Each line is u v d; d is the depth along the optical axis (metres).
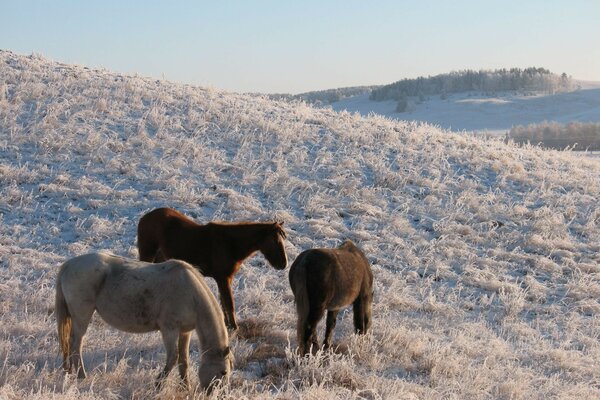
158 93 24.77
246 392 7.45
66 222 15.90
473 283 14.73
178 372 8.17
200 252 10.97
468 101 165.38
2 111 20.92
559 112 154.00
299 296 9.04
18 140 19.38
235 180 18.86
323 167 20.34
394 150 22.61
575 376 9.85
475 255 16.09
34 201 16.52
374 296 13.07
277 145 21.45
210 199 17.55
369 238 16.50
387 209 18.33
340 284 9.22
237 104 25.25
